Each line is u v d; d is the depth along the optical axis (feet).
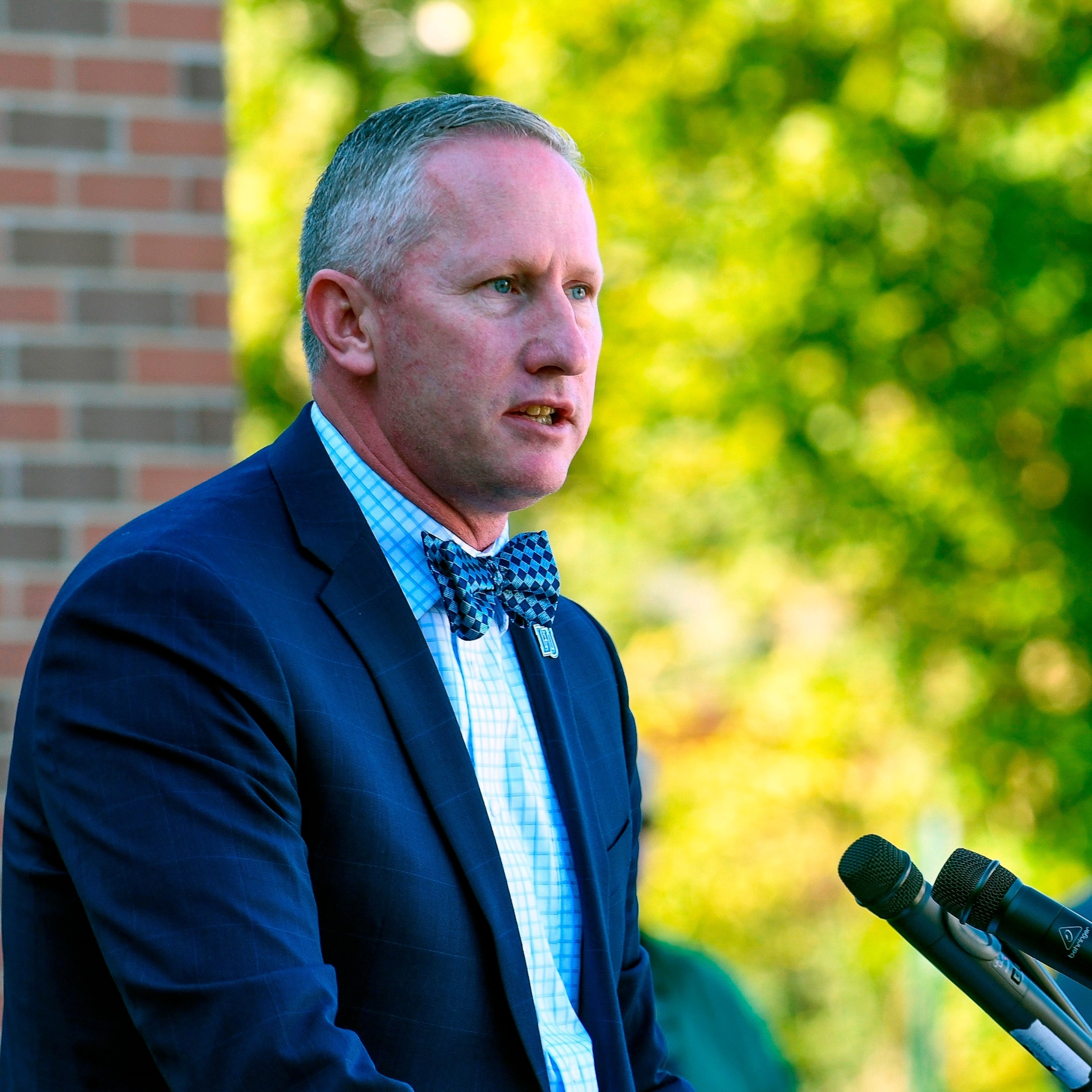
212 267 38.37
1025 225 100.01
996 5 101.19
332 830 18.08
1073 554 102.99
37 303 37.27
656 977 39.99
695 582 131.54
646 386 109.50
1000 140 100.22
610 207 108.58
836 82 106.22
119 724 17.34
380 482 21.39
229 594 18.15
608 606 123.24
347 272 21.03
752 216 105.09
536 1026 18.92
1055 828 103.86
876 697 109.50
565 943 21.06
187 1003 16.16
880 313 103.91
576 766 22.13
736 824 112.88
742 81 107.04
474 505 21.63
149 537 18.88
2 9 37.17
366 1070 16.07
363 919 18.03
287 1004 16.12
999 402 102.53
